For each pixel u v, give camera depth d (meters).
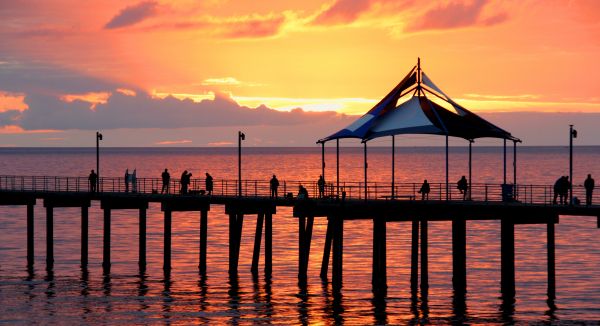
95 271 132.62
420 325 97.44
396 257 149.50
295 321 99.38
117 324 98.06
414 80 122.12
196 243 170.12
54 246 165.00
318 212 115.25
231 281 122.75
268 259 125.75
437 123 113.56
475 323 98.19
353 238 179.88
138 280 124.25
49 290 116.81
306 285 119.25
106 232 135.25
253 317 101.19
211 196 128.75
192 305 107.44
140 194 134.62
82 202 138.50
